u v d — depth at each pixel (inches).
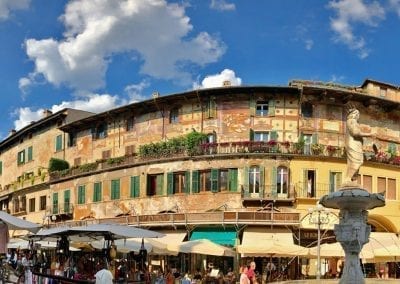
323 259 1824.6
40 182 2608.3
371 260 1358.3
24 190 2768.2
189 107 2050.9
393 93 2187.5
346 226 692.1
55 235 1036.5
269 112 1962.4
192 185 1932.8
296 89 1932.8
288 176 1865.2
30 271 988.6
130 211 2070.6
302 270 1815.9
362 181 1924.2
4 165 3184.1
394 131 2126.0
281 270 1731.1
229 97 1983.3
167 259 1950.1
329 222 1803.6
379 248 1322.6
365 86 2155.5
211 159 1914.4
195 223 1838.1
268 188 1856.5
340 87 2122.3
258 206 1861.5
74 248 1525.6
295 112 1964.8
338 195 685.3
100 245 1374.3
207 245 1392.7
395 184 2012.8
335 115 2000.5
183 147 1963.6
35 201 2664.9
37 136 2807.6
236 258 1752.0
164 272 1469.0
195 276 1418.6
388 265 1831.9
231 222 1790.1
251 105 1966.0
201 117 2018.9
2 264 1237.1
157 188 2015.3
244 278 1113.4
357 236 684.7
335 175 1899.6
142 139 2167.8
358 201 684.7
